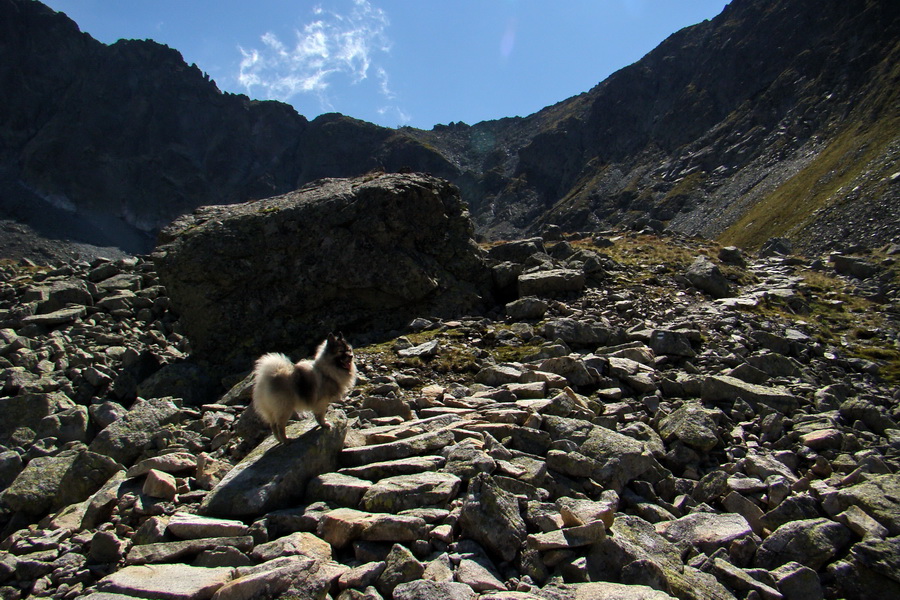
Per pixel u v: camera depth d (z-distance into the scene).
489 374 13.95
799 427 11.89
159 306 21.83
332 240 19.42
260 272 18.61
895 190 89.38
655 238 38.50
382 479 8.17
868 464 9.84
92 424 13.34
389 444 9.25
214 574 6.19
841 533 7.89
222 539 7.00
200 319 17.92
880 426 12.28
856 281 28.83
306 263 19.09
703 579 6.97
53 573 7.30
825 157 131.25
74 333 19.36
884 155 103.50
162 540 7.39
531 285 22.06
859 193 96.19
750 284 26.53
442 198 22.83
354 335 19.19
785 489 9.12
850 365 17.36
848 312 23.36
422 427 10.18
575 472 8.99
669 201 189.75
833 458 10.77
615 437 9.76
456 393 13.23
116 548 7.48
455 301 20.92
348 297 19.67
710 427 11.15
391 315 19.95
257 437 10.90
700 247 36.03
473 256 22.48
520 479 8.45
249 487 8.08
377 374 14.58
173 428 11.87
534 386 12.64
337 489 8.02
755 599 6.82
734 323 18.88
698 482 9.78
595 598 5.83
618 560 6.68
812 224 96.69
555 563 6.66
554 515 7.30
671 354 15.99
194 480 9.31
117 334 19.75
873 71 160.00
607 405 12.41
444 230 22.12
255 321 18.31
